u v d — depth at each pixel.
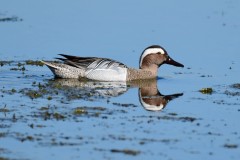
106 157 12.74
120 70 20.38
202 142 13.82
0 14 28.89
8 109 15.92
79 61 20.45
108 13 29.20
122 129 14.58
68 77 20.34
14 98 17.14
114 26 27.00
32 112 15.72
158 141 13.82
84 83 19.75
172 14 29.30
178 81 20.34
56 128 14.49
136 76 20.58
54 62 20.42
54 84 19.20
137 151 13.07
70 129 14.45
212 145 13.64
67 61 20.45
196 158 12.84
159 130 14.60
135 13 29.30
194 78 20.66
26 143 13.38
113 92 18.55
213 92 18.59
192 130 14.66
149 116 15.77
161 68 22.33
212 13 29.69
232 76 20.69
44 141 13.55
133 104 17.02
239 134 14.41
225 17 28.98
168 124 15.10
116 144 13.54
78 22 27.56
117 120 15.30
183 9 30.33
